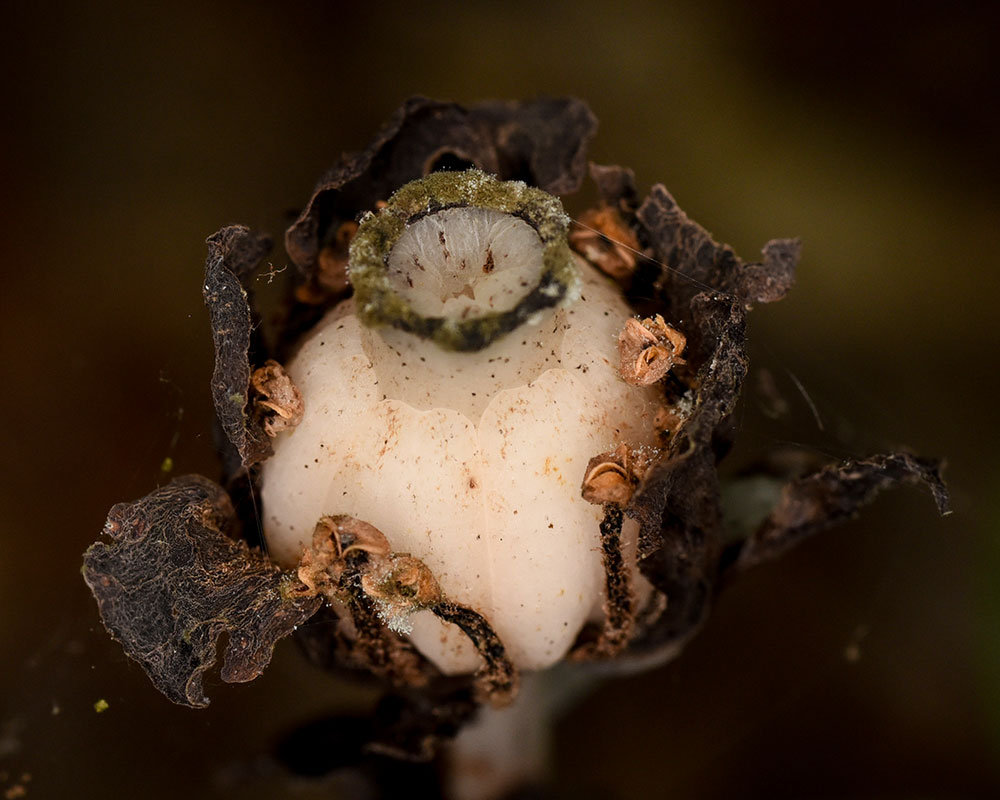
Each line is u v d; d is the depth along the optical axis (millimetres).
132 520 82
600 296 84
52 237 107
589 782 104
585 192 107
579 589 83
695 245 85
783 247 85
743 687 108
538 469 81
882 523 108
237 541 83
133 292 106
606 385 82
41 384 105
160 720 104
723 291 85
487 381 81
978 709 105
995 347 106
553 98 90
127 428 105
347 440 82
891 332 107
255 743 104
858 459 88
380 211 81
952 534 106
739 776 106
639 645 87
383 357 81
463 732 92
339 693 103
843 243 108
